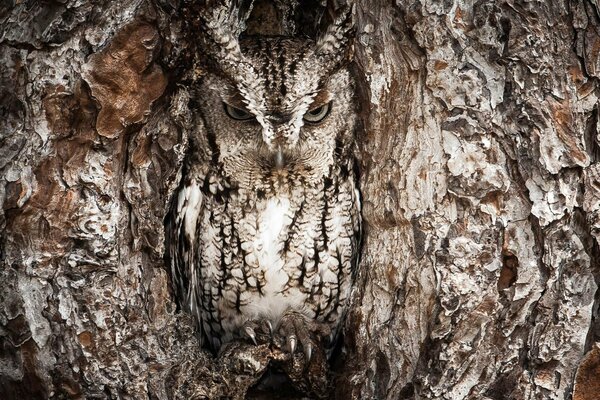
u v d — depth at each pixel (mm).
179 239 4723
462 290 3822
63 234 3793
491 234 3844
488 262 3830
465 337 3799
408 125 4152
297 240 4711
